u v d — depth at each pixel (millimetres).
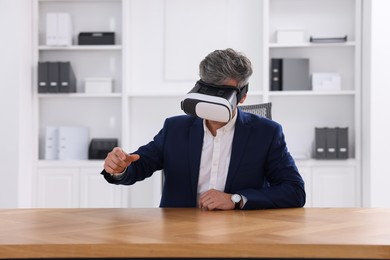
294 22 5332
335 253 1559
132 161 2340
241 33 5332
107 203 5137
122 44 5215
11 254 1590
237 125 2547
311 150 5320
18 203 4914
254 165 2531
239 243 1573
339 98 5309
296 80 5133
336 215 2162
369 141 4867
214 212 2234
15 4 4953
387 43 4820
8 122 4941
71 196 5141
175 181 2551
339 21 5312
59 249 1583
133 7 5379
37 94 5230
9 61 4949
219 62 2277
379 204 4836
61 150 5211
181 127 2592
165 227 1870
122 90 5211
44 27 5438
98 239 1653
